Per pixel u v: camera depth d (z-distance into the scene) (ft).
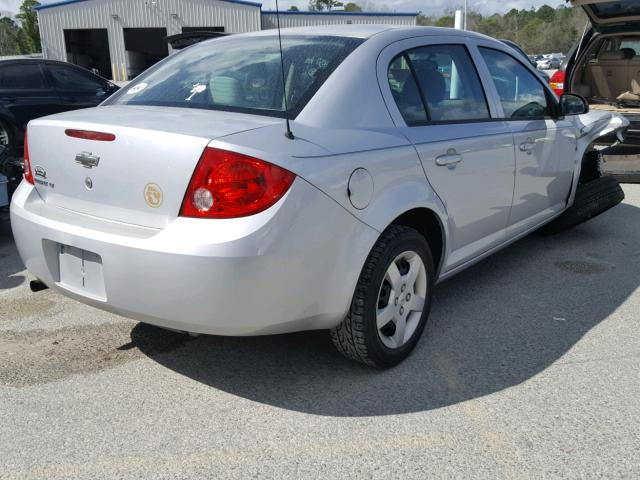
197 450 8.07
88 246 8.46
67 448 8.10
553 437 8.36
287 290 8.11
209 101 9.85
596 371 10.16
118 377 9.93
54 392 9.45
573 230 18.72
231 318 7.93
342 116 9.20
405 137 9.85
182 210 7.96
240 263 7.63
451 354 10.71
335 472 7.64
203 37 20.75
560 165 15.15
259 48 10.91
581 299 13.29
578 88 26.96
